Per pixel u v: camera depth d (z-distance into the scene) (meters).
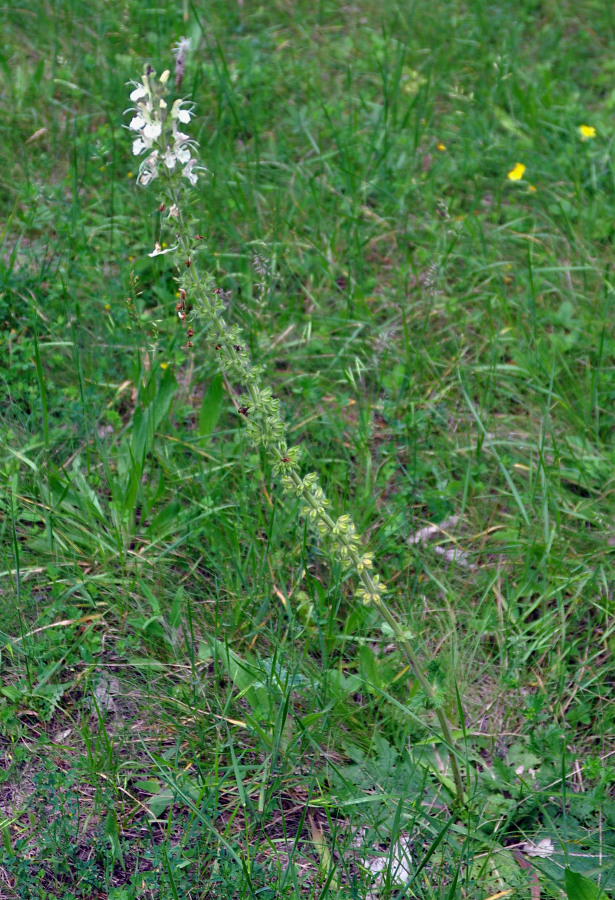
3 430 3.09
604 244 4.13
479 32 5.50
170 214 1.76
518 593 2.76
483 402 3.34
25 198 3.94
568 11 5.86
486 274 3.93
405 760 2.34
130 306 3.25
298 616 2.66
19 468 2.99
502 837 2.25
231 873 2.08
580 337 3.60
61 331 3.44
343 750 2.40
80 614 2.62
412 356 3.53
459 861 2.04
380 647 2.66
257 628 2.56
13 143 4.39
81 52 4.95
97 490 3.05
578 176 4.37
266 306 3.61
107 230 3.94
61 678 2.53
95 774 2.26
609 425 3.29
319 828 2.25
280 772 2.32
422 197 4.31
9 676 2.50
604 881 2.07
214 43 5.16
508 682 2.52
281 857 2.17
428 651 2.58
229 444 3.14
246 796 2.24
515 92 4.92
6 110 4.54
